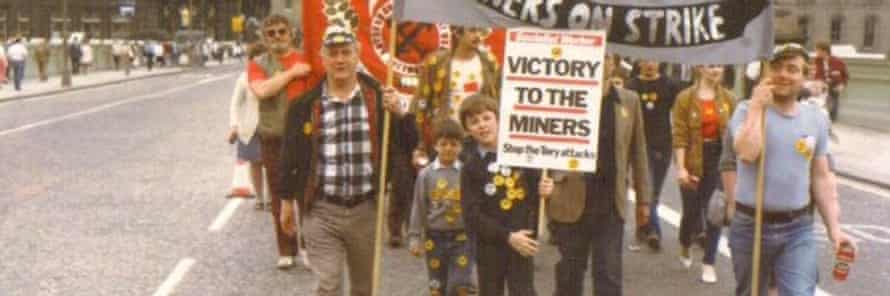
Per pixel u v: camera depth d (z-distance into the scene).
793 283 5.61
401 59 9.73
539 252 9.68
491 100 6.05
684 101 8.81
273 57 8.46
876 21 58.41
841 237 5.60
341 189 5.92
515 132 6.00
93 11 115.62
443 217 7.12
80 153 17.64
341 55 5.81
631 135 6.73
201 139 20.55
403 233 10.06
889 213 12.68
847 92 26.67
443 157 7.12
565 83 5.99
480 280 6.11
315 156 5.93
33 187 13.48
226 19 121.38
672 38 6.02
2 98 32.94
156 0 116.75
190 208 11.96
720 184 8.37
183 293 7.96
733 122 5.79
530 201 6.04
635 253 9.75
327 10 8.47
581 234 6.61
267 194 11.77
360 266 6.06
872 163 17.86
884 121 24.25
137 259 9.19
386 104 5.86
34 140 19.80
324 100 5.91
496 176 5.97
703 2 5.98
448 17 6.02
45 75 46.06
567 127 5.99
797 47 5.48
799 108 5.66
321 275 5.95
